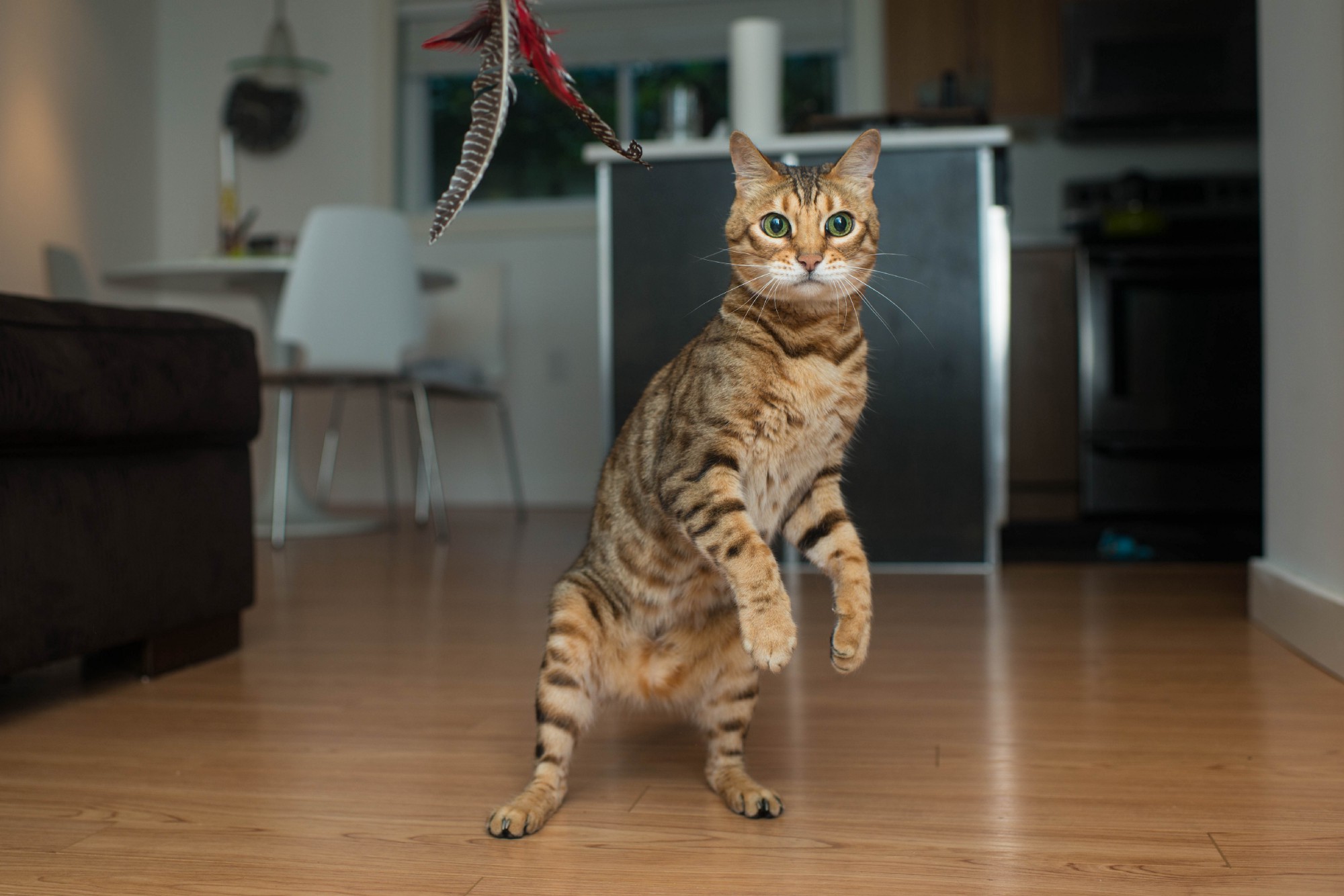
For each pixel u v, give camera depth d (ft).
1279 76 7.35
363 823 3.99
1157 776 4.40
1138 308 13.14
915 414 10.15
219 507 6.74
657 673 4.34
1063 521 13.35
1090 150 16.99
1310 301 6.79
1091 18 15.56
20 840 3.84
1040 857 3.59
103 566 5.74
